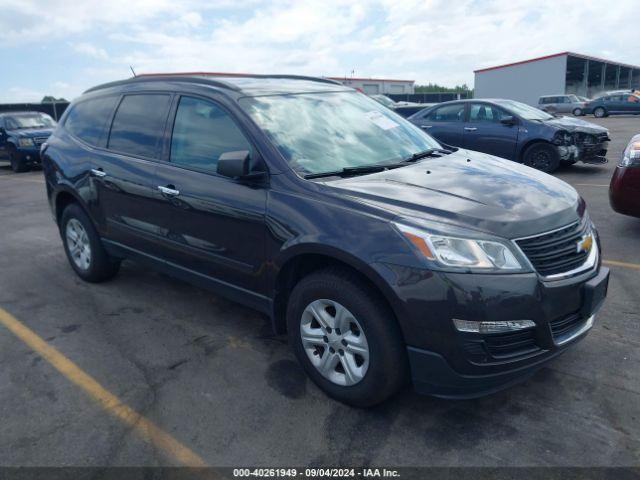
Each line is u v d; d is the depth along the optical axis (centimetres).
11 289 502
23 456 269
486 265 253
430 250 255
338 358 296
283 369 343
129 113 437
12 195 1080
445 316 252
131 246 435
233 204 332
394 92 4872
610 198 566
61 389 328
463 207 277
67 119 520
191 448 271
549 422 279
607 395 299
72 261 518
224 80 389
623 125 2292
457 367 257
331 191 298
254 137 334
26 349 381
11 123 1552
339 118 386
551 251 271
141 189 400
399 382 279
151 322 420
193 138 375
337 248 276
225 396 315
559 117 1050
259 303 339
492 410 292
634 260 503
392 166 347
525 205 285
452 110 1092
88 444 277
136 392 322
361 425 283
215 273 362
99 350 376
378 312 270
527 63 4472
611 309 402
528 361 263
